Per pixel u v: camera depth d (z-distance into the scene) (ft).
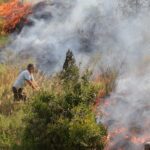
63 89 41.29
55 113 39.47
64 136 38.22
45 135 38.75
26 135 40.01
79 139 37.50
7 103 52.54
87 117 38.83
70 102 39.93
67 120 38.52
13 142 41.37
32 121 39.75
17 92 53.72
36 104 39.88
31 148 39.34
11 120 46.42
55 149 38.60
